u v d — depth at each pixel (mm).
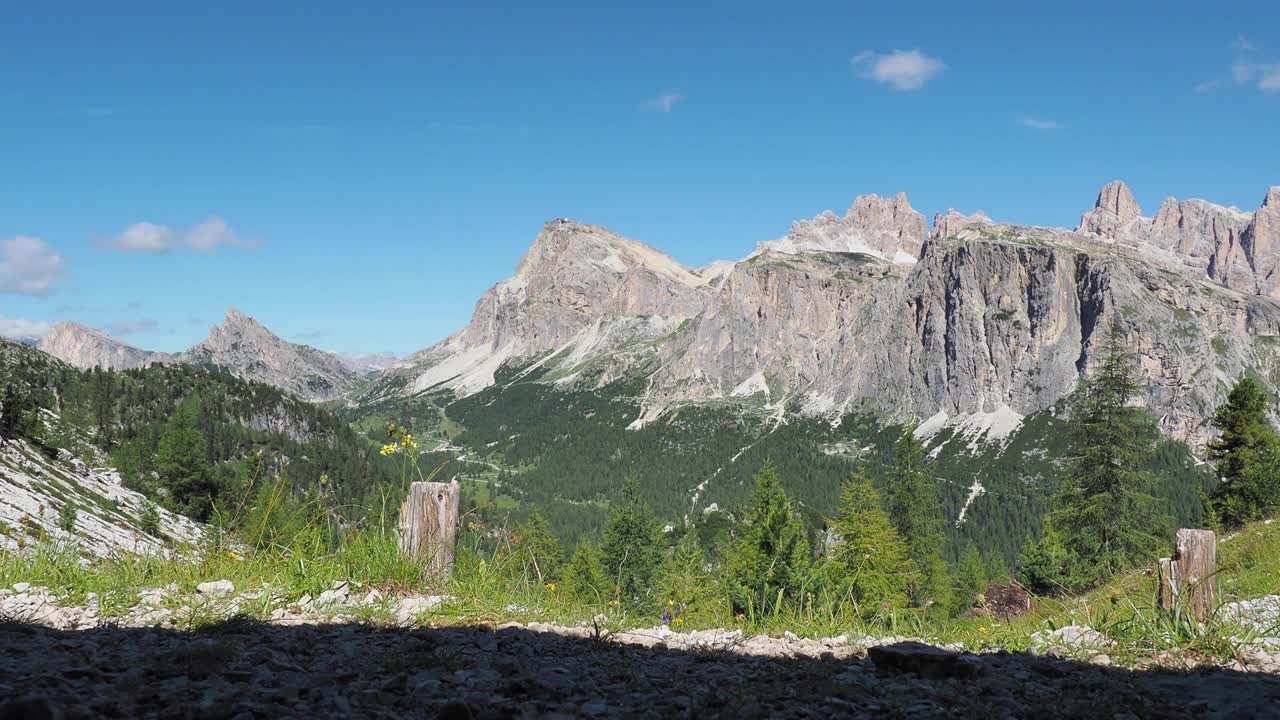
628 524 42031
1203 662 7270
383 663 5973
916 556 72625
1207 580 8266
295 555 8867
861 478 49219
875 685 6027
